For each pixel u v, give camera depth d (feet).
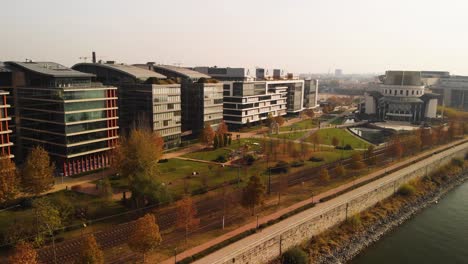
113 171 488.85
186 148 650.84
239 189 431.02
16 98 498.28
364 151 623.77
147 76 645.92
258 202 340.59
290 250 312.91
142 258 268.62
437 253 344.69
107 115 517.96
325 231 362.53
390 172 512.22
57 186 430.20
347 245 349.00
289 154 595.06
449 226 403.34
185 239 298.76
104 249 282.97
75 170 483.10
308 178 483.92
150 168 435.94
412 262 328.29
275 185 450.30
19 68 510.58
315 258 320.50
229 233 310.24
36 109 484.33
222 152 619.26
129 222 333.42
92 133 498.69
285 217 342.64
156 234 257.96
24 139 499.92
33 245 277.85
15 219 315.17
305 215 348.38
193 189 422.41
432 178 556.10
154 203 360.28
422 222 412.77
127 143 452.35
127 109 620.90
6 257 265.13
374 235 373.20
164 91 615.16
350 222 386.52
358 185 444.96
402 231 388.57
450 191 524.52
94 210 355.15
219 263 262.47
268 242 300.20
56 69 527.40
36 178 371.97
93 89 493.77
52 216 294.05
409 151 648.79
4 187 345.92
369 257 334.03
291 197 404.98
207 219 343.05
